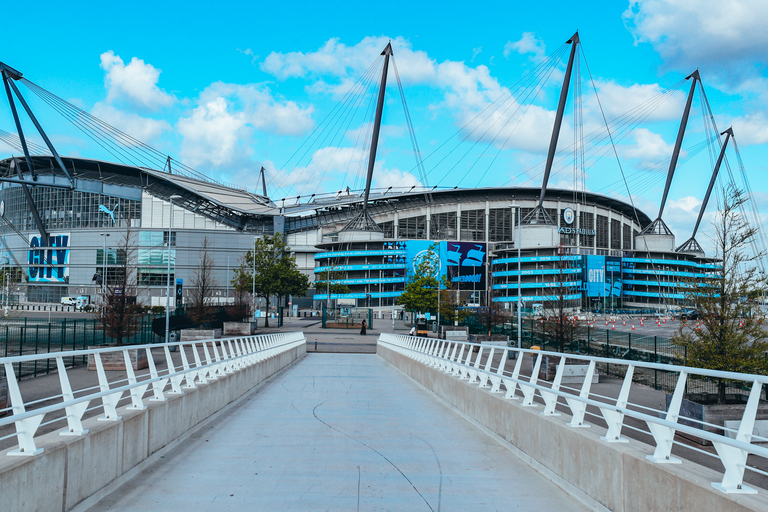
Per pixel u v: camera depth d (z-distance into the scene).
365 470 8.97
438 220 143.75
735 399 13.64
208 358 14.66
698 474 5.68
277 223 136.75
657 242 140.75
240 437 11.55
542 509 7.23
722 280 14.40
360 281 121.44
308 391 19.75
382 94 109.00
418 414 14.88
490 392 12.38
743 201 14.59
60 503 6.41
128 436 8.39
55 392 18.08
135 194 128.88
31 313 88.88
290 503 7.23
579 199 151.12
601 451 7.15
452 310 60.78
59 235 129.88
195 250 127.50
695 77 130.00
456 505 7.30
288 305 121.38
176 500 7.34
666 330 64.75
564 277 37.00
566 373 21.31
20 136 68.12
